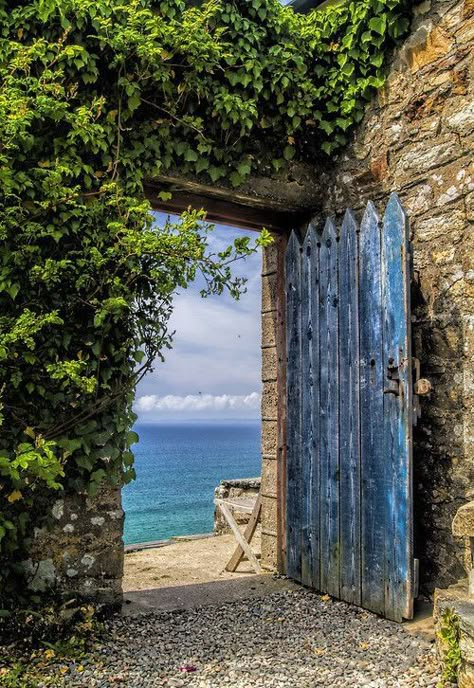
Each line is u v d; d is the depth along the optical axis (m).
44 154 3.55
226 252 3.55
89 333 3.59
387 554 3.60
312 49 4.43
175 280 3.53
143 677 2.85
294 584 4.40
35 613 3.26
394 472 3.58
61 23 3.50
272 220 4.78
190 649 3.20
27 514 3.39
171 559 5.77
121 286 3.50
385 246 3.72
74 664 2.99
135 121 3.86
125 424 3.68
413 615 3.56
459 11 3.71
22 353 3.38
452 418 3.63
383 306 3.71
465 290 3.59
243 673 2.89
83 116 3.48
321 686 2.73
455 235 3.67
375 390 3.74
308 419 4.36
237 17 4.12
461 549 3.54
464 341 3.58
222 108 4.07
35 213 3.44
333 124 4.45
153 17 3.75
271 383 4.88
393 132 4.11
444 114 3.78
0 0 3.48
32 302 3.43
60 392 3.51
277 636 3.39
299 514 4.43
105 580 3.65
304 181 4.59
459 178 3.66
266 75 4.25
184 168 4.04
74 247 3.60
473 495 3.48
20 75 3.54
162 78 3.78
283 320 4.80
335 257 4.13
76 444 3.49
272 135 4.40
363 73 4.25
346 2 4.29
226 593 4.22
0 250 3.35
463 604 2.67
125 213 3.67
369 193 4.28
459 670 2.51
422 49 3.92
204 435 199.38
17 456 3.06
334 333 4.11
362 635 3.36
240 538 5.19
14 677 2.77
